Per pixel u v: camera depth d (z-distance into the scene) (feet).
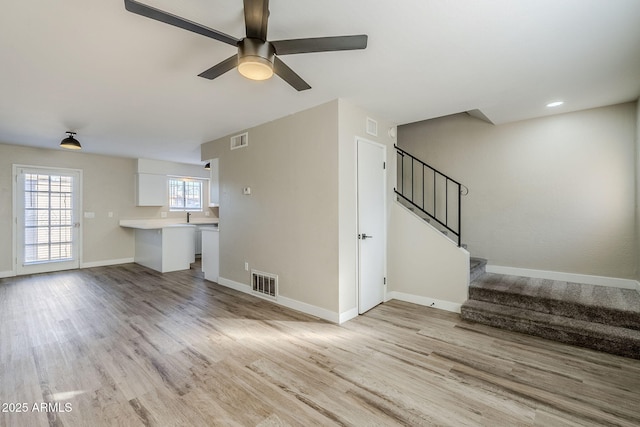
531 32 6.26
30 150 17.83
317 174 10.73
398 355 8.09
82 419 5.65
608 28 6.10
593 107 11.19
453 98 10.11
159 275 17.80
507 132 13.24
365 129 11.40
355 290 10.98
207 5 5.44
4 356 8.02
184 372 7.27
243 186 14.03
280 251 12.23
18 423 5.52
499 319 9.82
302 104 10.63
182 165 23.70
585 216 11.66
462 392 6.48
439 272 11.87
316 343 8.81
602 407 5.99
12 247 17.39
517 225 13.08
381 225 12.39
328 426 5.49
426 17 5.77
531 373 7.19
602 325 8.74
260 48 5.22
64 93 9.53
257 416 5.75
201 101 10.29
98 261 20.51
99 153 19.81
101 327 9.99
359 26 6.08
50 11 5.53
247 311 11.53
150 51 7.05
